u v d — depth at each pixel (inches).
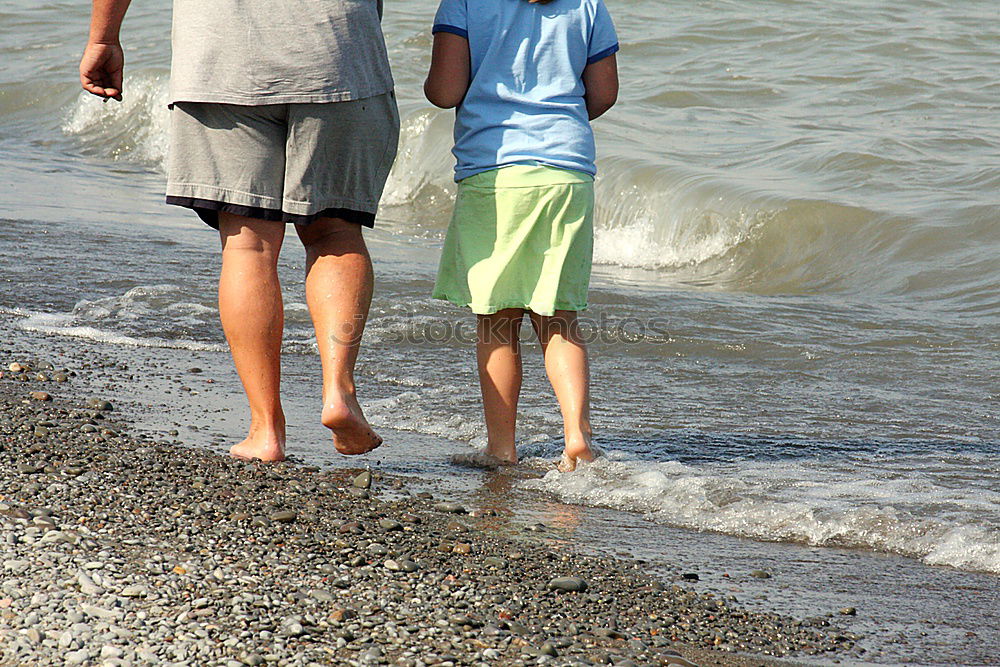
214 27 482.0
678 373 763.4
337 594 369.4
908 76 2025.1
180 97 486.9
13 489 446.3
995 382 741.9
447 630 349.4
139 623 335.0
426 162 1642.5
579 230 541.3
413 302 904.3
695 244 1286.9
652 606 390.3
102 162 1887.3
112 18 497.4
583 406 557.6
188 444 546.3
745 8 2709.2
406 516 463.5
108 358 727.7
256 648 324.8
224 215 510.9
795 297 1023.0
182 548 397.7
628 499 516.4
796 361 794.2
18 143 2015.3
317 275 514.0
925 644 373.1
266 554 400.2
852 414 673.0
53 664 307.0
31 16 2866.6
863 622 390.6
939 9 2655.0
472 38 545.3
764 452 597.9
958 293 1018.1
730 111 1833.2
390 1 2787.9
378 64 503.5
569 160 536.1
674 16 2637.8
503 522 474.6
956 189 1305.4
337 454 563.2
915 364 786.2
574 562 427.5
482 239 546.6
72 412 583.2
